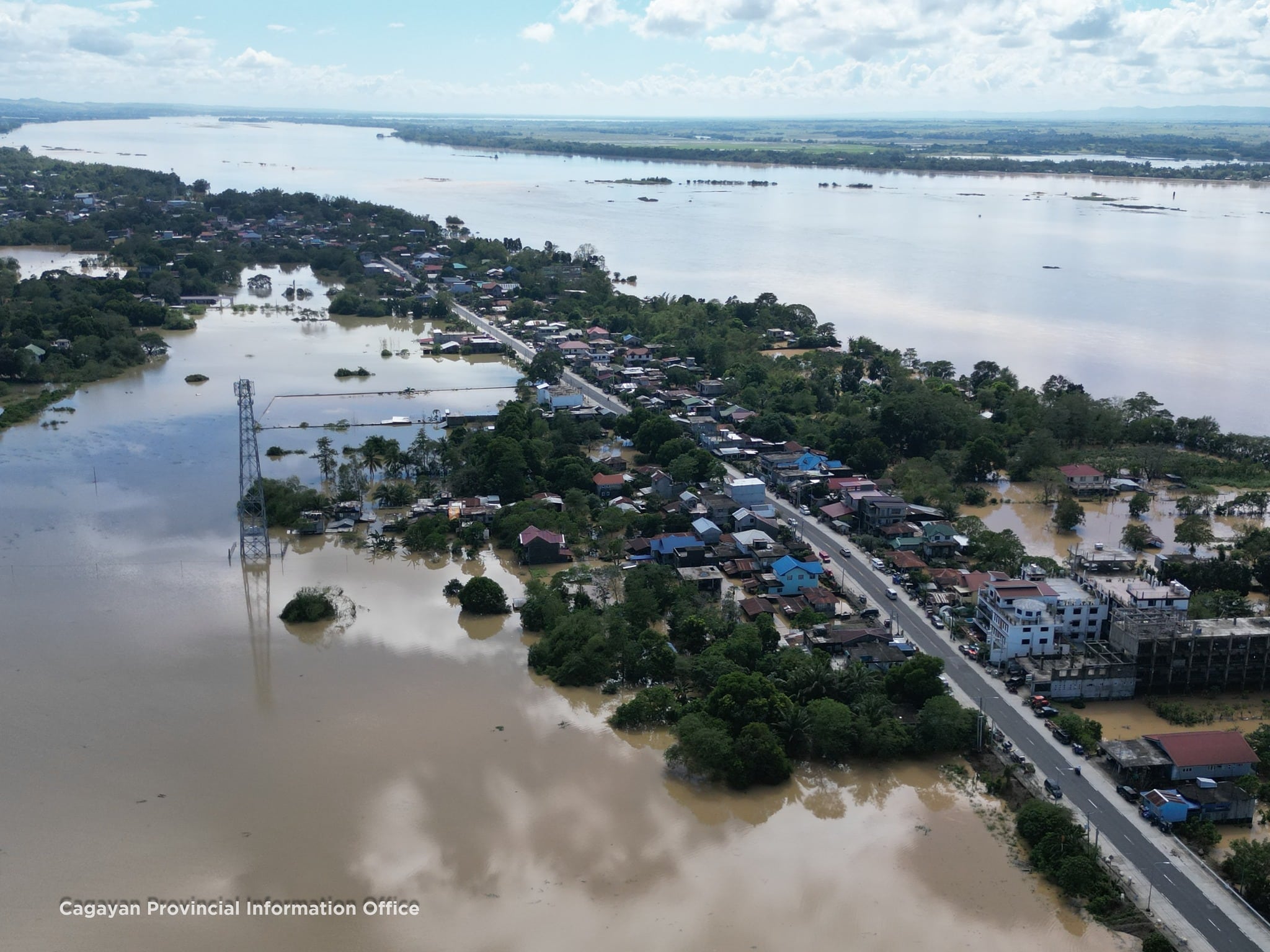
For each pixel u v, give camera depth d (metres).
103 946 74.06
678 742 100.31
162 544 148.38
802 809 92.88
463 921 77.56
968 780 97.62
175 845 85.12
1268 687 114.12
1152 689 112.62
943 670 111.00
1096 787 94.62
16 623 123.44
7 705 105.31
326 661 116.62
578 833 88.31
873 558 144.88
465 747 100.12
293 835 86.69
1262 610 130.00
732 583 139.75
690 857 85.75
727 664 109.50
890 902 80.81
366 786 93.50
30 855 83.44
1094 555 142.38
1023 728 104.12
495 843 86.56
